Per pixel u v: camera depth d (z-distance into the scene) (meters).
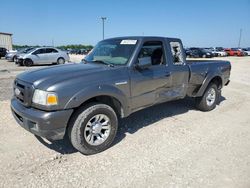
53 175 2.97
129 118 5.12
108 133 3.64
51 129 3.07
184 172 3.05
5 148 3.63
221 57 37.00
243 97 7.47
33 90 3.16
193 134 4.29
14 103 3.59
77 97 3.15
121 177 2.94
